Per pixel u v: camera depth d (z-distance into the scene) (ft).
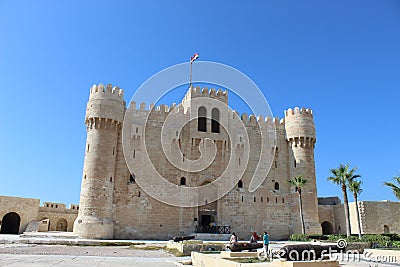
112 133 151.33
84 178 143.95
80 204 141.38
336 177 144.25
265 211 167.12
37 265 60.54
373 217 163.12
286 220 168.96
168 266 65.82
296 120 178.19
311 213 165.58
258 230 163.32
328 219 181.78
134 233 147.23
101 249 103.76
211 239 143.74
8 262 63.82
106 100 151.53
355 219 165.37
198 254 69.92
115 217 146.61
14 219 196.54
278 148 178.60
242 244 75.36
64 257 76.69
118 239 142.92
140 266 64.59
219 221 159.12
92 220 136.67
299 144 175.73
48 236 136.05
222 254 72.95
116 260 74.49
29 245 110.52
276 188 172.76
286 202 171.63
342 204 175.11
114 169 151.02
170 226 152.25
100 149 146.20
